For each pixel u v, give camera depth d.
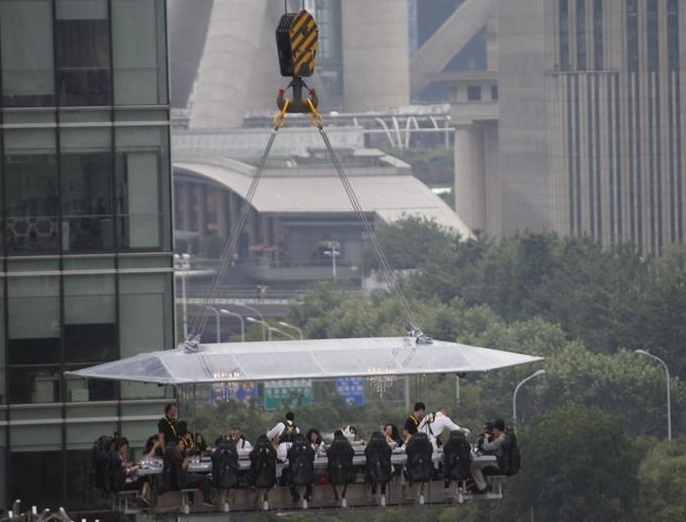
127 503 193.88
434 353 194.00
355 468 195.88
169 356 190.62
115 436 197.12
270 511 195.62
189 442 196.00
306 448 189.50
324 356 192.12
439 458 195.75
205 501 192.00
